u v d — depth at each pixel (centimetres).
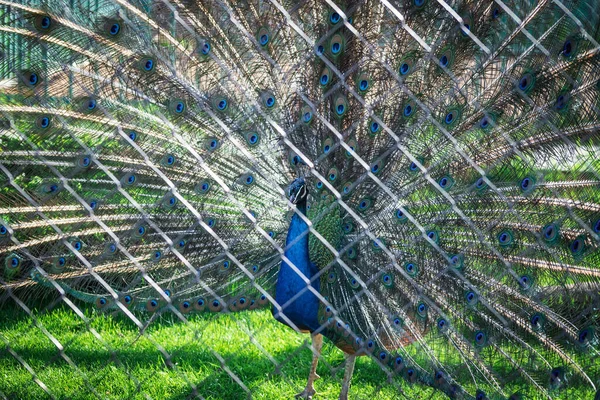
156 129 607
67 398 569
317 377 643
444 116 512
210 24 561
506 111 492
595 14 375
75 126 569
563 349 507
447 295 565
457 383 530
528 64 439
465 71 498
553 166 488
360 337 576
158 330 773
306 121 566
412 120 543
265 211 630
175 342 744
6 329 734
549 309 512
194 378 654
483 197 546
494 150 530
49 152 564
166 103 585
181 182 632
